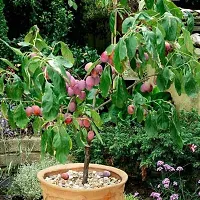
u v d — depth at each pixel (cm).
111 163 412
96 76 219
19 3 601
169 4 228
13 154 449
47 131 214
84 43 660
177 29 210
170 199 346
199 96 436
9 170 414
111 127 441
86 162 246
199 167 382
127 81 504
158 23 200
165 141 382
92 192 230
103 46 659
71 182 249
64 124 226
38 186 399
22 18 627
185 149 386
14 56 555
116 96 218
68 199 232
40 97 223
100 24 643
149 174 411
